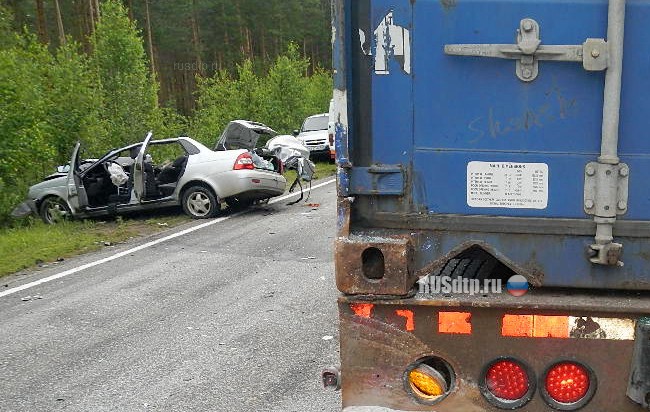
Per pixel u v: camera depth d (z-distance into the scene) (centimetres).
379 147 236
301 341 524
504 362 229
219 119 2467
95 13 3070
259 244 934
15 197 1273
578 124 222
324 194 1511
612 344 221
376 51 232
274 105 2595
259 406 409
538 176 227
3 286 743
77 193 1177
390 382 236
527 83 223
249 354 499
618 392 223
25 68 1393
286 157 1391
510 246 232
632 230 222
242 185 1166
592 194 223
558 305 221
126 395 431
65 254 920
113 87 1902
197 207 1188
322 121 2452
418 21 228
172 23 4356
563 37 218
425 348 233
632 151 220
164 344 527
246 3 4722
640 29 214
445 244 236
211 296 666
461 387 232
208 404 414
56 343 536
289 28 5178
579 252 228
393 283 231
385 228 240
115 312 619
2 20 1947
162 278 749
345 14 231
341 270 234
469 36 224
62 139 1501
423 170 234
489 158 229
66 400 426
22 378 464
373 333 236
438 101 230
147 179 1197
